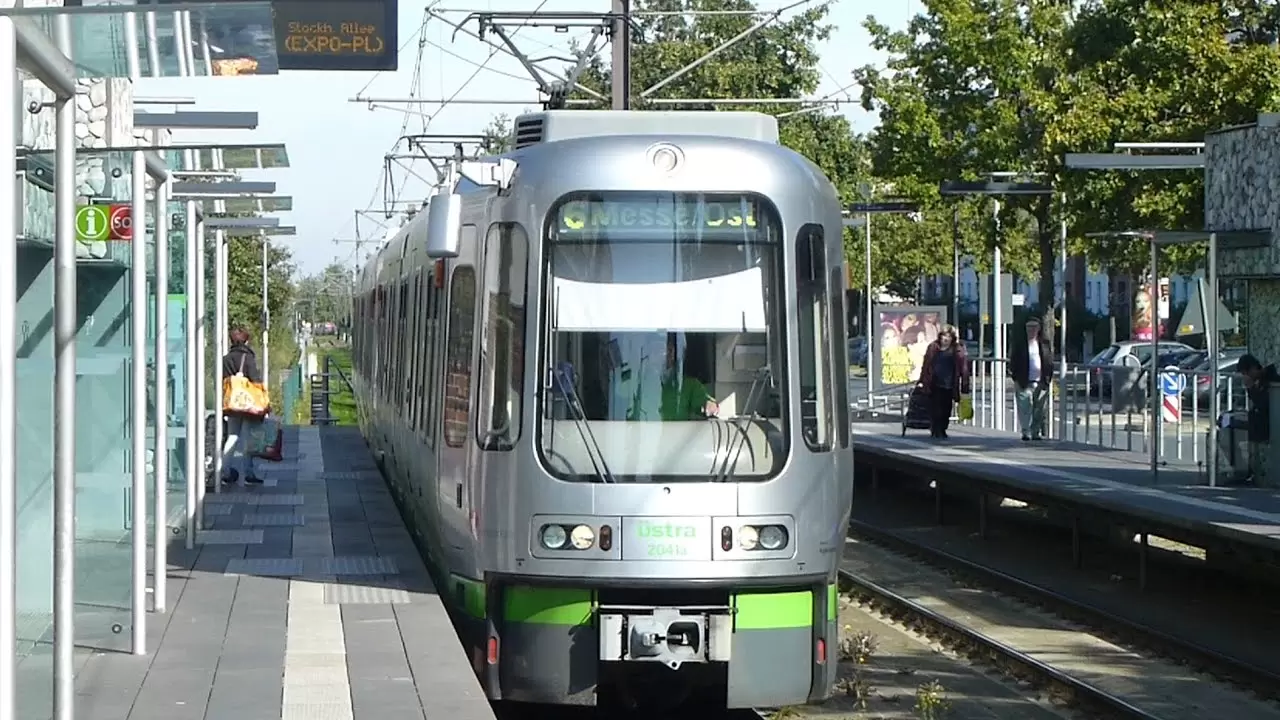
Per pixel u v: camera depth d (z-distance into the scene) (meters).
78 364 11.65
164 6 6.90
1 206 6.53
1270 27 27.64
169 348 17.23
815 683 11.08
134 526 10.73
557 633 10.83
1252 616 16.20
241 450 23.16
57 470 7.88
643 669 10.99
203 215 17.78
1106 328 61.66
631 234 11.08
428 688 9.77
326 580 14.00
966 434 29.28
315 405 49.44
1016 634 15.46
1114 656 14.33
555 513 10.75
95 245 13.62
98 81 9.70
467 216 12.24
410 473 16.34
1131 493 19.09
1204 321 27.84
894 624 16.30
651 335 10.98
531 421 10.89
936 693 12.55
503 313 11.21
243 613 12.35
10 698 6.54
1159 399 20.84
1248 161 22.38
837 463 11.24
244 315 56.00
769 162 11.27
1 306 6.52
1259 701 12.56
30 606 8.59
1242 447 19.95
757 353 11.03
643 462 10.80
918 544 20.92
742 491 10.77
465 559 11.48
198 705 9.30
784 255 11.12
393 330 20.11
